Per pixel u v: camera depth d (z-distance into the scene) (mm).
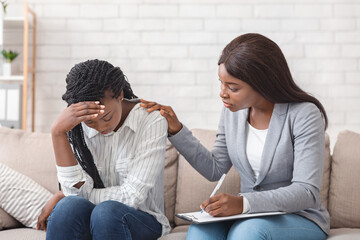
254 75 1538
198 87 3312
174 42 3305
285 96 1610
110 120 1553
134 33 3299
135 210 1561
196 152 1785
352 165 1970
